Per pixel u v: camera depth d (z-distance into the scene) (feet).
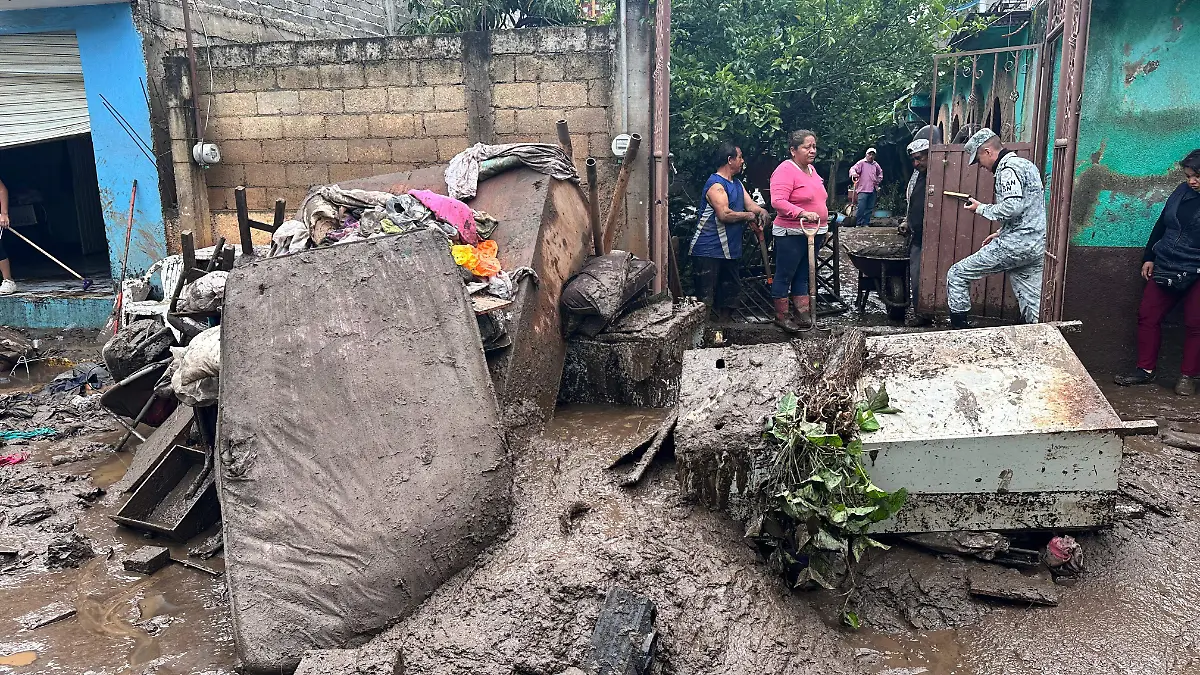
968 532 11.29
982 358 12.25
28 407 20.61
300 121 25.34
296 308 11.78
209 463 14.11
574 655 9.31
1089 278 20.07
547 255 16.71
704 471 11.48
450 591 10.31
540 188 17.43
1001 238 19.98
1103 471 10.88
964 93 41.68
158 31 26.94
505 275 14.97
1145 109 18.93
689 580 10.32
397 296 12.10
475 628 9.59
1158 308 18.93
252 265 12.13
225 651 10.49
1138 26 18.61
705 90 24.08
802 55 26.50
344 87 24.70
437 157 24.43
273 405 11.10
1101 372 20.48
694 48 26.22
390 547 10.28
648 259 23.12
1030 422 10.89
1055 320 19.45
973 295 24.13
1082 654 9.82
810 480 10.26
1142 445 15.76
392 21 39.58
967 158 23.53
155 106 26.99
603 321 16.79
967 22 30.55
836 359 12.56
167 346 19.15
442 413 11.37
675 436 11.73
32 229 37.58
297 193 25.98
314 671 9.03
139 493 13.93
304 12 33.35
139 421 17.75
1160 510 12.83
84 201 37.40
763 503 11.09
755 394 12.17
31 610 11.55
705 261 24.47
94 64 27.14
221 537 13.17
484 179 18.10
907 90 29.30
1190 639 9.98
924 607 10.79
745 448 11.29
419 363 11.69
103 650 10.58
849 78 27.53
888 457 10.96
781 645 9.83
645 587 10.13
